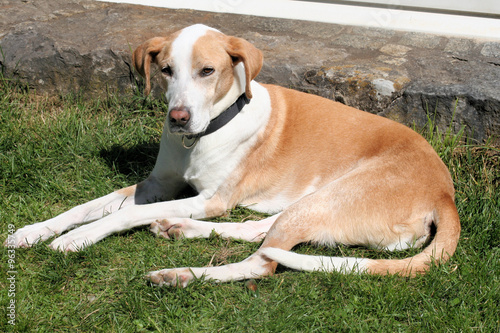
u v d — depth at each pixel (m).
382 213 1.98
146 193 2.17
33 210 2.11
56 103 2.57
